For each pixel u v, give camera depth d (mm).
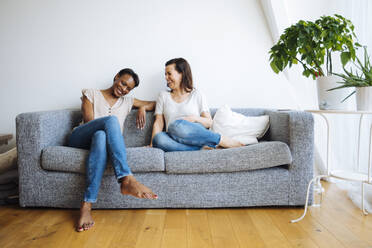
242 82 2350
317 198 1792
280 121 1704
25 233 1287
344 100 1549
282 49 1766
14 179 1754
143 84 2352
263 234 1269
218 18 2322
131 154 1544
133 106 2141
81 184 1560
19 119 1554
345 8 2082
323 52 1754
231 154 1541
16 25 2340
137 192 1356
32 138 1550
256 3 2305
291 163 1562
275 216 1489
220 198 1563
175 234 1272
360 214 1513
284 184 1562
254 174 1566
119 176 1416
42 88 2355
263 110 2166
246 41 2328
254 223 1395
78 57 2342
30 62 2350
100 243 1189
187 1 2316
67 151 1554
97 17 2326
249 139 1894
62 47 2338
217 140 1710
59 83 2354
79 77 2348
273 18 2148
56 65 2348
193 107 2025
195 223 1397
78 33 2332
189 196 1565
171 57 2340
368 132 1932
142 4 2322
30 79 2354
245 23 2318
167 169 1541
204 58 2338
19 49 2346
